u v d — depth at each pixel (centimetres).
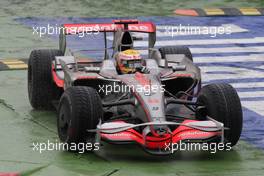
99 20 4722
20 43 4306
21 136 2752
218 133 2462
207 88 2577
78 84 2772
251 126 2936
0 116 3008
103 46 4256
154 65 2720
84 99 2461
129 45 2825
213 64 3934
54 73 2947
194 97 3045
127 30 2831
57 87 3058
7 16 4891
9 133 2788
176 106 2814
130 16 4850
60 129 2581
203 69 3831
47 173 2336
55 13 4941
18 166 2408
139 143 2412
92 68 2714
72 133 2466
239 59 4031
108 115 2683
